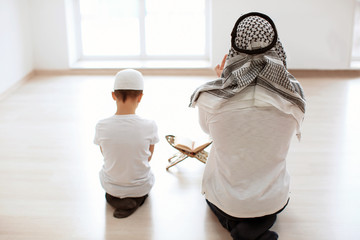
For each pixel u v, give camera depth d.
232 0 5.73
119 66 6.09
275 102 2.14
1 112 4.49
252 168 2.22
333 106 4.61
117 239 2.39
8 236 2.41
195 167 3.22
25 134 3.89
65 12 5.89
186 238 2.40
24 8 5.75
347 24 5.77
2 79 5.04
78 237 2.41
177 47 6.50
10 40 5.29
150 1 6.29
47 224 2.53
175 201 2.76
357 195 2.83
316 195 2.83
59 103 4.77
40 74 6.07
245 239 2.26
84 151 3.52
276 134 2.19
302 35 5.84
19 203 2.74
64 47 6.01
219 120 2.22
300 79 5.71
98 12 6.36
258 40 2.12
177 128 4.00
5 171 3.18
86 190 2.91
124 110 2.57
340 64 5.94
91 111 4.49
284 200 2.31
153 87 5.35
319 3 5.70
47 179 3.06
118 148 2.51
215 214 2.54
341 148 3.54
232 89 2.18
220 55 5.93
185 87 5.34
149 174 2.70
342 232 2.45
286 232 2.45
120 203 2.61
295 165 3.24
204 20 6.37
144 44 6.41
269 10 5.76
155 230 2.47
